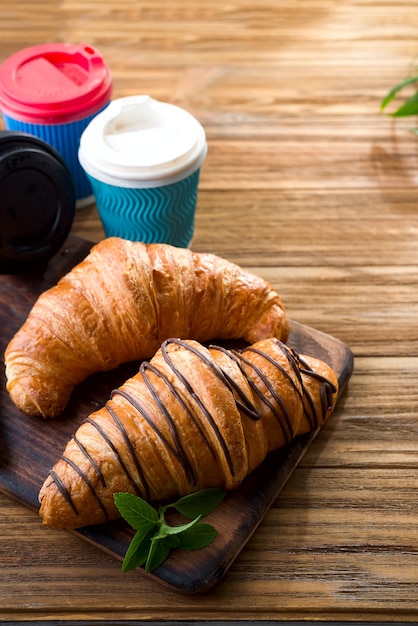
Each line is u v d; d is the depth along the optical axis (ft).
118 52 3.76
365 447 2.67
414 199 3.28
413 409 2.75
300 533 2.53
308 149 3.43
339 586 2.46
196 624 2.42
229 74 3.69
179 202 2.96
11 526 2.54
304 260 3.10
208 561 2.44
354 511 2.56
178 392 2.47
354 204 3.26
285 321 2.77
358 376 2.81
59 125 3.05
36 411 2.66
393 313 2.96
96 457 2.45
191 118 2.97
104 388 2.74
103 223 3.09
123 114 2.97
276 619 2.43
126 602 2.44
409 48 3.80
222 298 2.73
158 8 3.97
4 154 2.79
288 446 2.61
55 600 2.44
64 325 2.67
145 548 2.43
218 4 3.99
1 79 3.07
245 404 2.49
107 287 2.68
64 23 3.88
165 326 2.70
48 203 2.90
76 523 2.46
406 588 2.45
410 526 2.54
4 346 2.83
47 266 3.02
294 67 3.72
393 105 3.57
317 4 4.00
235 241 3.15
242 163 3.39
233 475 2.47
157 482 2.47
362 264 3.09
